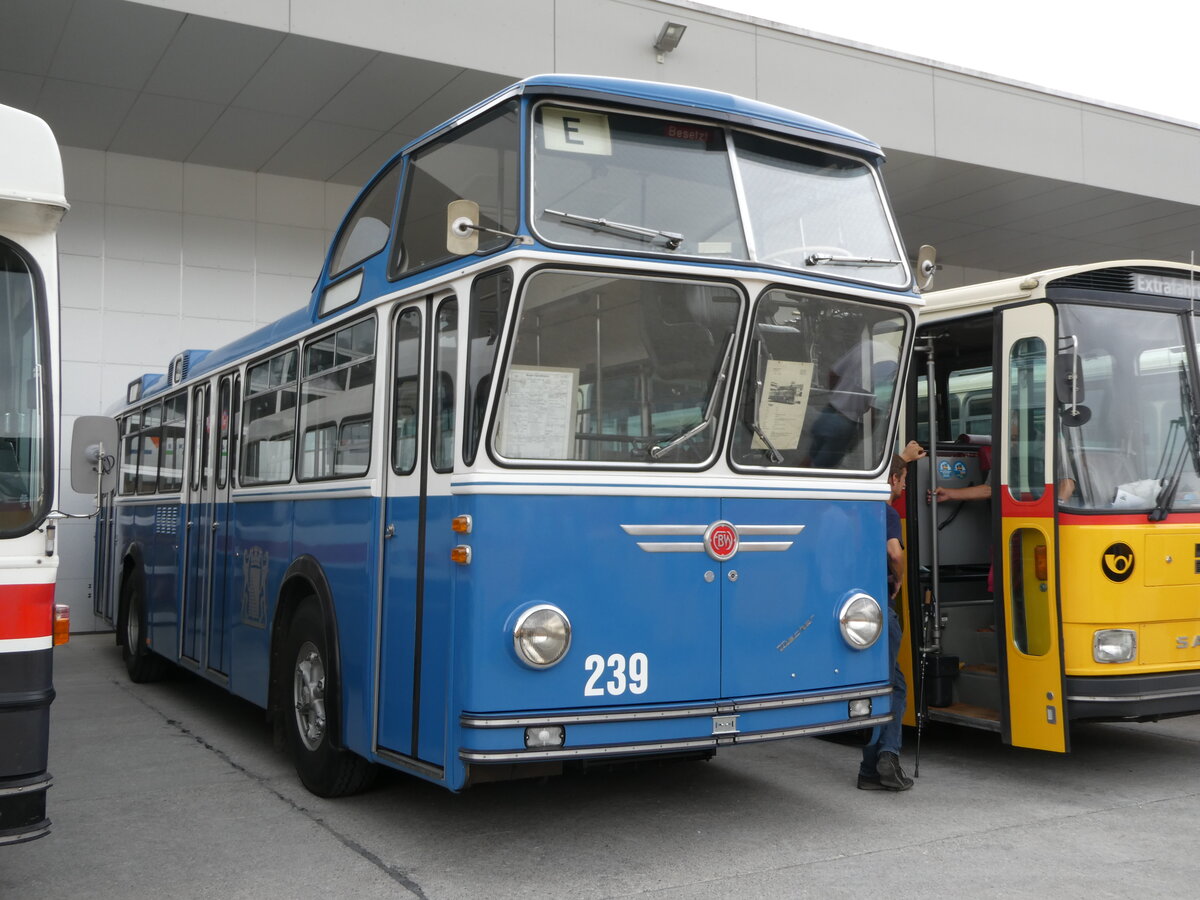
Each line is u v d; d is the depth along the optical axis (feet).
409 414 17.63
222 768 22.85
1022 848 17.10
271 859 16.67
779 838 17.60
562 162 15.90
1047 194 54.85
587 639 15.58
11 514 13.66
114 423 15.60
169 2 35.68
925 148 49.55
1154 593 21.08
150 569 33.63
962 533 25.27
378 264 19.38
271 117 43.80
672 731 15.93
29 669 13.48
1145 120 55.67
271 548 23.25
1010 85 51.80
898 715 20.74
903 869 16.01
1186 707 21.08
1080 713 20.54
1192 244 65.16
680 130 16.93
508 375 15.38
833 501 17.88
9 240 14.24
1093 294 21.83
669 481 16.33
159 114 43.34
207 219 48.91
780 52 46.80
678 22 44.09
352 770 19.76
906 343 18.83
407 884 15.48
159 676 34.76
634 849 17.02
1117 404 21.74
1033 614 21.54
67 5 35.09
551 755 15.10
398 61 39.52
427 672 16.26
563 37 42.37
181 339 48.11
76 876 16.01
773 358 17.26
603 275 15.89
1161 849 17.08
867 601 17.93
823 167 18.29
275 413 23.85
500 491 15.29
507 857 16.65
